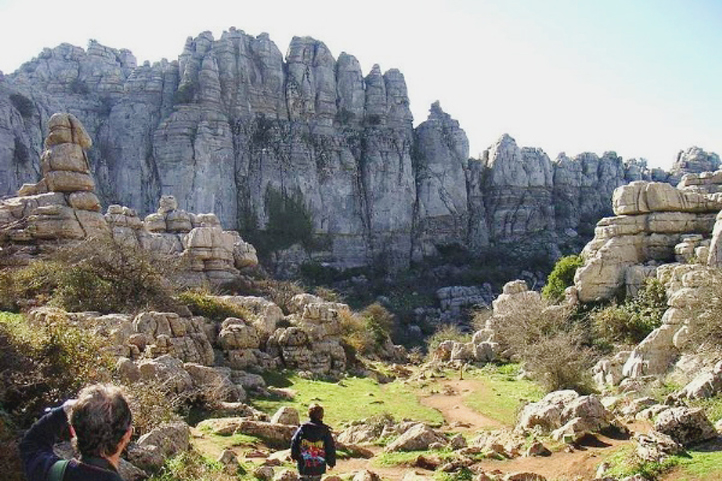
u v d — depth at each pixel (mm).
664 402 16672
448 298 89875
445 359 42781
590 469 11664
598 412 14258
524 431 15445
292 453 9906
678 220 37250
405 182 109438
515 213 113562
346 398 24266
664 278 33156
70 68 105938
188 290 36094
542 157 118312
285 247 99125
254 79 106750
